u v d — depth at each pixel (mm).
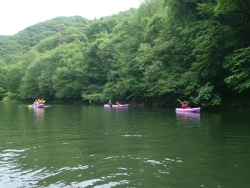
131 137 7410
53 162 4797
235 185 3545
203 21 15812
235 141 6648
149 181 3727
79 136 7660
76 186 3557
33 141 6910
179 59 21047
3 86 69562
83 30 101250
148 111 19188
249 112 15484
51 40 88438
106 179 3828
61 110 21969
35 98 55500
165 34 22594
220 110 17688
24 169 4355
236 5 13141
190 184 3590
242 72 11906
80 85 40500
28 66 57688
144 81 26766
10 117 14648
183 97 22312
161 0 30156
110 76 35094
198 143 6430
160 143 6469
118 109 22844
